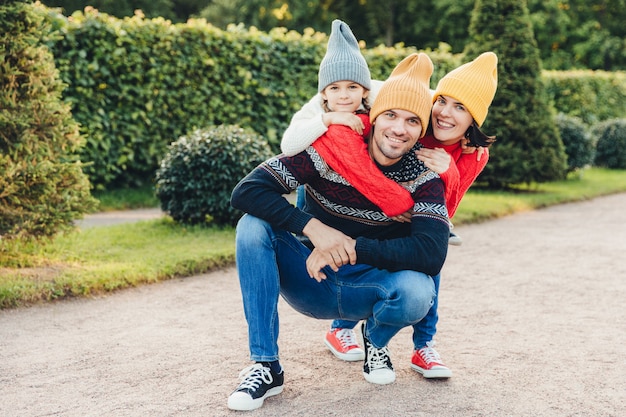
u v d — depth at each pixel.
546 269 6.15
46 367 3.50
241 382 3.06
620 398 3.15
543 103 11.30
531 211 9.83
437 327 4.34
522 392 3.21
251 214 3.04
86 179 5.50
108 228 6.97
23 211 5.10
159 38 9.73
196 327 4.26
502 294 5.23
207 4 33.06
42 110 5.27
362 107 3.44
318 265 2.98
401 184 3.02
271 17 30.55
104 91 9.34
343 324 3.71
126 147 9.61
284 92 11.14
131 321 4.35
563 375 3.46
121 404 3.03
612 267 6.24
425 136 3.24
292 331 4.21
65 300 4.75
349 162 2.93
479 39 11.52
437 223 2.94
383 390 3.20
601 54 29.94
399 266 2.94
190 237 6.64
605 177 14.48
